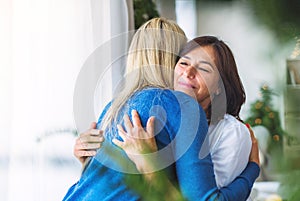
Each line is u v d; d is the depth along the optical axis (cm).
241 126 129
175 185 104
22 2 191
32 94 191
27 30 191
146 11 254
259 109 306
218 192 104
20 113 190
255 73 319
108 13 203
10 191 188
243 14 328
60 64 195
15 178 189
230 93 138
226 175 122
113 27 205
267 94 311
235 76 139
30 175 190
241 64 318
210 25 334
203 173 102
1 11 188
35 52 192
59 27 196
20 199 189
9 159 189
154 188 104
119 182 107
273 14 320
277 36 321
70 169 192
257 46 323
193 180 101
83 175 116
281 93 312
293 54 318
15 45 190
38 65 192
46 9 194
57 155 192
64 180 191
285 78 316
